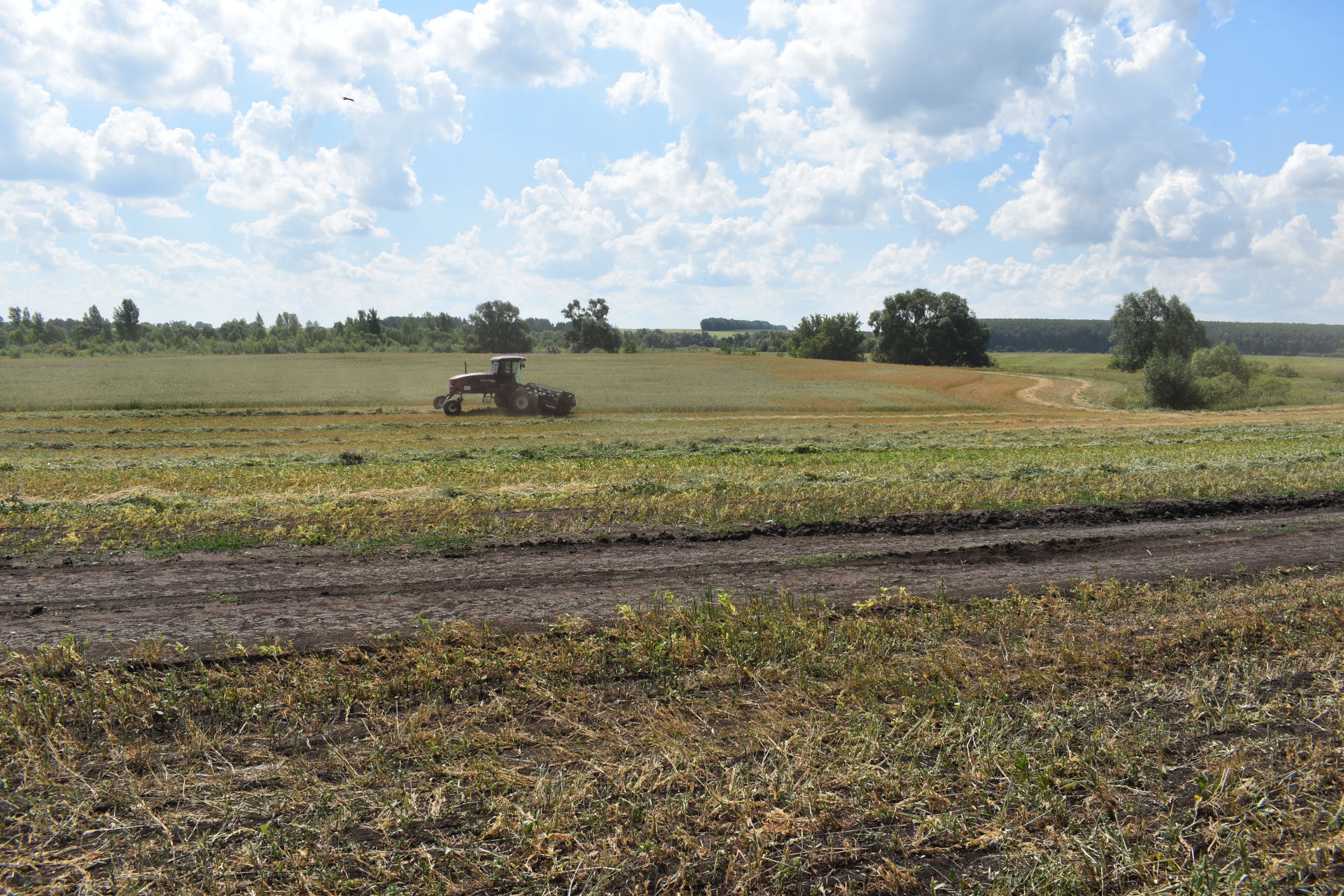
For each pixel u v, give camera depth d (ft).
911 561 30.89
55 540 32.91
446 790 14.38
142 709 17.37
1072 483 48.29
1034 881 11.92
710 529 35.76
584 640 21.38
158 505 40.40
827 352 367.45
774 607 24.63
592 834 13.11
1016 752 15.39
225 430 99.25
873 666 19.35
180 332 418.51
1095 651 20.26
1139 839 12.98
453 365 239.91
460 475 53.01
